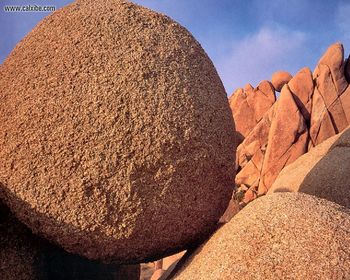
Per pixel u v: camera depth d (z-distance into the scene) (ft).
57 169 8.98
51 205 9.07
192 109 9.57
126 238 9.25
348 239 7.89
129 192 8.98
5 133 9.33
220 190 10.13
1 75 9.96
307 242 7.85
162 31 10.32
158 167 9.14
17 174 9.20
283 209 8.64
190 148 9.42
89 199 8.96
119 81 9.24
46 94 9.21
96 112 9.02
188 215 9.61
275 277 7.50
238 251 8.16
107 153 8.93
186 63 10.06
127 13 10.29
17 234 9.95
